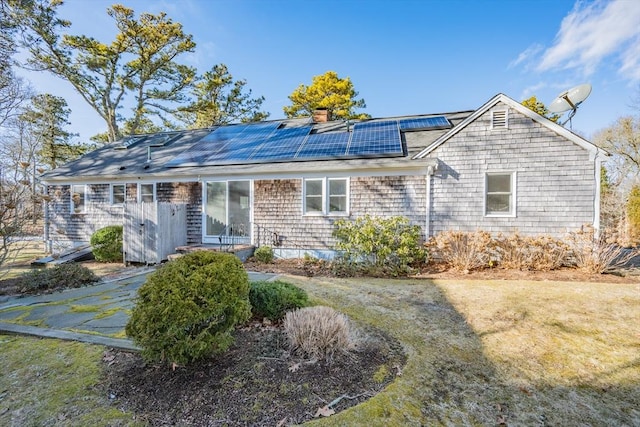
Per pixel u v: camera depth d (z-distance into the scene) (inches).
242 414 96.1
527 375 128.6
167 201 441.1
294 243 389.1
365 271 306.7
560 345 153.7
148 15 764.0
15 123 539.2
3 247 242.8
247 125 571.8
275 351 133.5
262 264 352.8
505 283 260.5
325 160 378.3
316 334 128.6
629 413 108.0
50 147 994.1
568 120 348.5
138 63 808.3
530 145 324.5
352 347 134.0
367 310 197.8
